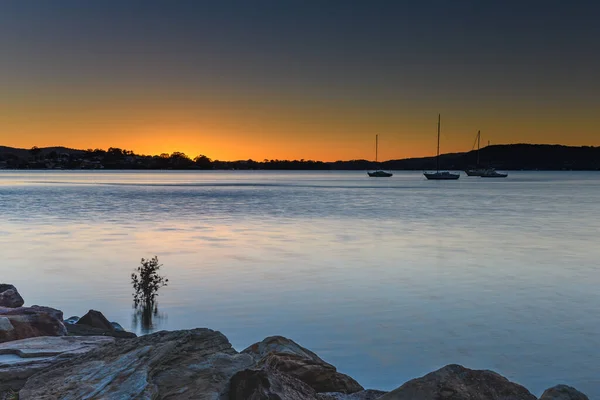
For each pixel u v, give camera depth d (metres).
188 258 25.14
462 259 25.27
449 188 135.25
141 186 132.75
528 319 15.00
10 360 7.84
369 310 15.80
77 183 152.38
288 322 14.48
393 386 10.24
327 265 23.39
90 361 7.46
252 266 23.05
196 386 6.64
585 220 47.75
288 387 7.20
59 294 17.73
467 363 11.58
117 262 23.83
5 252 26.73
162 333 8.03
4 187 120.25
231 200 76.88
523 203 74.31
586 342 13.05
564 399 6.82
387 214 53.22
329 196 90.56
